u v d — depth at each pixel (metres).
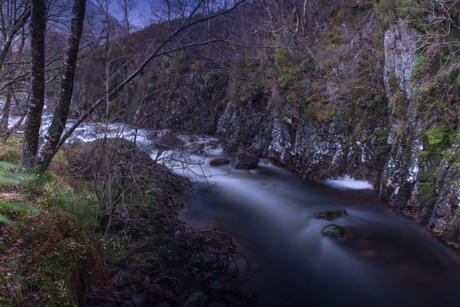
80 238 3.90
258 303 4.25
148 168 4.86
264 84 12.23
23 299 2.66
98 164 4.77
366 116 8.83
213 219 6.79
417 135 6.75
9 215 3.45
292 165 10.34
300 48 10.70
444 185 5.91
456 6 6.69
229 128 13.52
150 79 14.54
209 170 10.30
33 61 4.88
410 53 7.28
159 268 4.36
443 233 5.70
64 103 5.08
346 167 9.04
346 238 6.03
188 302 3.86
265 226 6.66
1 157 5.86
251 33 11.38
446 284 4.84
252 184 9.25
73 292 3.22
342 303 4.42
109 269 3.98
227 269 4.86
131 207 5.64
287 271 5.09
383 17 8.41
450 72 6.36
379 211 7.26
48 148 5.04
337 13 11.27
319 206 7.75
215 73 14.49
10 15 7.59
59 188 4.78
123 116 4.63
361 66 9.13
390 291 4.71
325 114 9.57
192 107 15.13
